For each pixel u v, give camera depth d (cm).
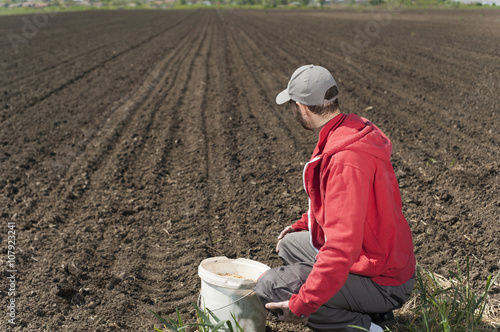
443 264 330
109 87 977
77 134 647
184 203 441
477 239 357
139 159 555
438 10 3722
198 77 1103
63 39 1862
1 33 2041
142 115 752
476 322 254
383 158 204
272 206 432
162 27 2712
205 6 7750
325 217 200
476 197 426
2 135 635
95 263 336
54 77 1062
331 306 225
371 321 232
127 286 310
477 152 541
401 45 1529
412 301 285
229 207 434
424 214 404
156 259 347
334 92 215
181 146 608
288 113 765
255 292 230
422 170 499
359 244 194
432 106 760
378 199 205
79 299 295
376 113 732
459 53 1290
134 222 404
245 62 1329
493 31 1856
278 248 276
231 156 563
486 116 686
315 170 213
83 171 514
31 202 433
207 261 259
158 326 273
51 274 319
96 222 400
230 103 840
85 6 5681
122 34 2164
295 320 218
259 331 246
